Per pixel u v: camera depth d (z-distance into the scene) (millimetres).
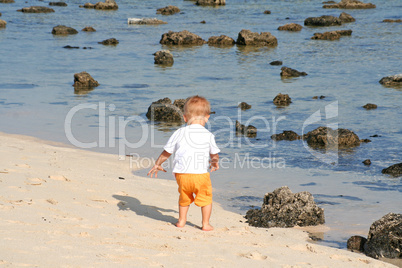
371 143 19781
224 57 43562
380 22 67312
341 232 11305
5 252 6613
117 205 11008
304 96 28516
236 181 15344
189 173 9602
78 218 9047
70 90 29938
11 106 25875
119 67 38031
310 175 16016
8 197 9797
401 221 10141
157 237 8570
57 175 12953
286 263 7871
